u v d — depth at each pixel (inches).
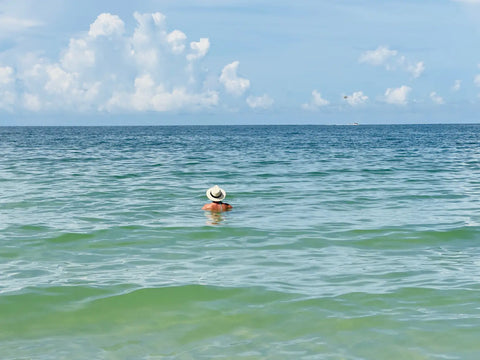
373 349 259.3
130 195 783.1
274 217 605.9
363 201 729.6
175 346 265.4
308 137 4325.8
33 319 299.6
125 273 383.9
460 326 283.4
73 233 514.3
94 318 301.3
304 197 767.7
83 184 918.4
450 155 1806.1
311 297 330.6
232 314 305.6
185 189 854.5
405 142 3107.8
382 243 481.1
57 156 1731.1
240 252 447.5
